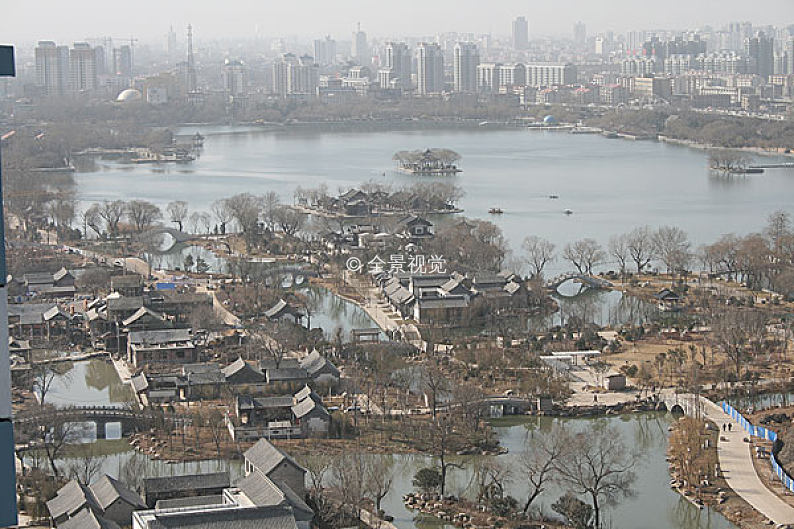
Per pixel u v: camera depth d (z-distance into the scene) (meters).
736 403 138.00
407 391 140.38
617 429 130.50
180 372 146.88
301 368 143.88
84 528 92.00
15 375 145.88
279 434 124.31
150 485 101.19
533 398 137.00
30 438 121.62
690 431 120.81
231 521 87.12
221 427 128.12
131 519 96.56
